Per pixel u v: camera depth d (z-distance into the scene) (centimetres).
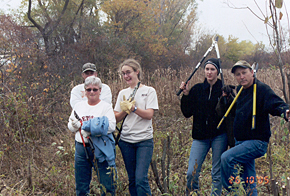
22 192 380
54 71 1034
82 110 315
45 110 653
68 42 1380
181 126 650
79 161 311
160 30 2722
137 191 308
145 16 2009
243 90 304
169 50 2248
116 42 1591
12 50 843
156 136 544
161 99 840
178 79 1116
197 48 2898
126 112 306
